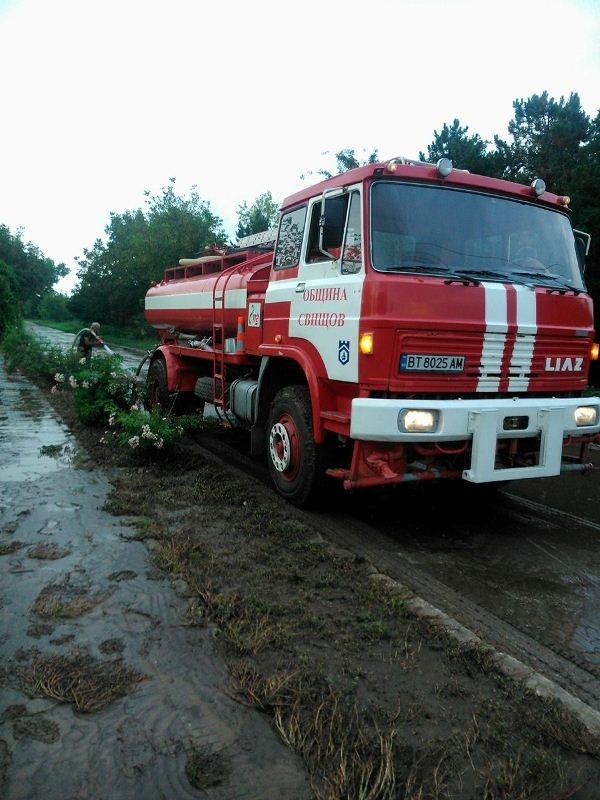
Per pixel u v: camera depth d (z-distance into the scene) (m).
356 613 3.76
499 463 4.98
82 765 2.48
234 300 7.23
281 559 4.52
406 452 5.03
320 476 5.61
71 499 5.69
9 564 4.29
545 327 5.16
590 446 8.92
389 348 4.63
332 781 2.42
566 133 13.49
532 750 2.65
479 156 13.52
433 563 4.73
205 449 8.29
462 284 4.79
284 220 6.23
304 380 6.26
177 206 33.91
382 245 4.81
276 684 2.99
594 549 5.09
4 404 11.29
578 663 3.41
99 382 9.15
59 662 3.14
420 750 2.62
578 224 11.39
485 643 3.45
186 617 3.62
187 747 2.59
